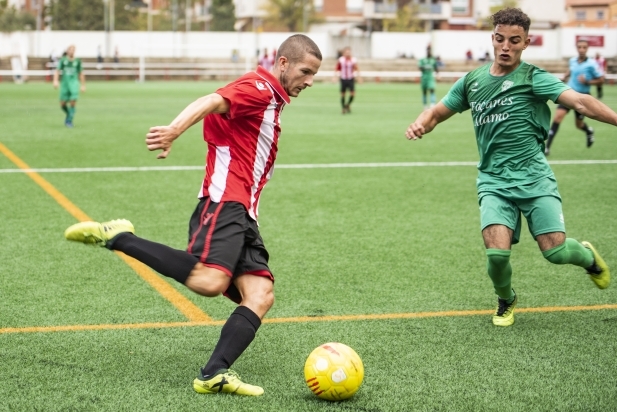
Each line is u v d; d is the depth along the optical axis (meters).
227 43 59.16
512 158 5.16
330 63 54.06
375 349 4.84
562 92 4.95
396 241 7.86
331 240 7.88
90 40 57.91
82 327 5.19
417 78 52.44
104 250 7.30
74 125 19.70
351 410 3.92
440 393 4.14
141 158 13.70
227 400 4.02
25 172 11.97
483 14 79.12
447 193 10.65
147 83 46.81
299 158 14.07
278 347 4.86
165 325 5.25
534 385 4.27
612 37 56.22
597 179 11.84
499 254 5.02
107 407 3.92
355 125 20.86
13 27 78.81
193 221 4.20
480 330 5.23
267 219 8.87
